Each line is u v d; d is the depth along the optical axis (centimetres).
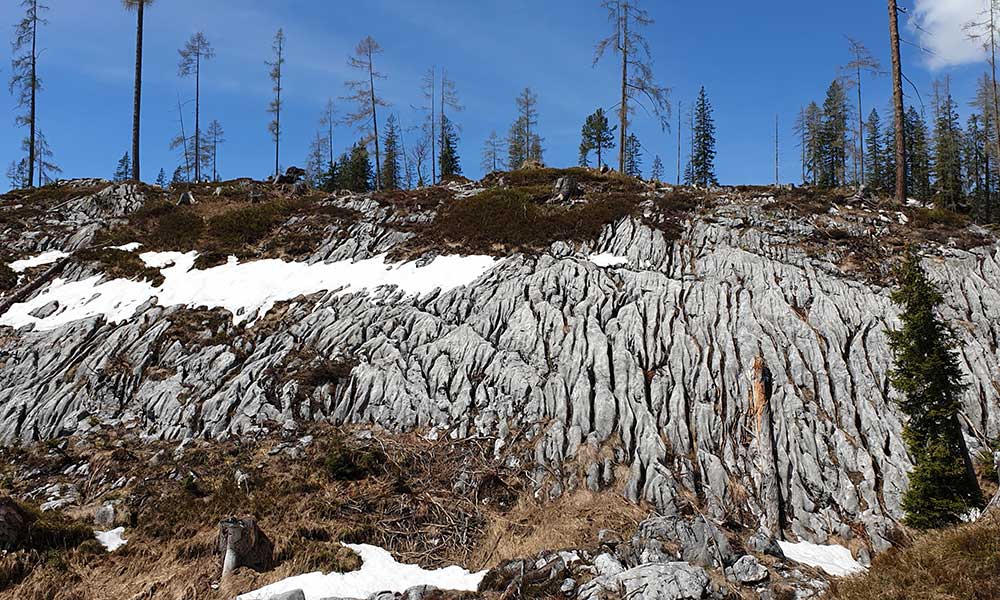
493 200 3272
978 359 2036
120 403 2125
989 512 1257
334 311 2531
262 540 1416
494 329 2333
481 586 1332
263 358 2281
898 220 2878
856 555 1541
